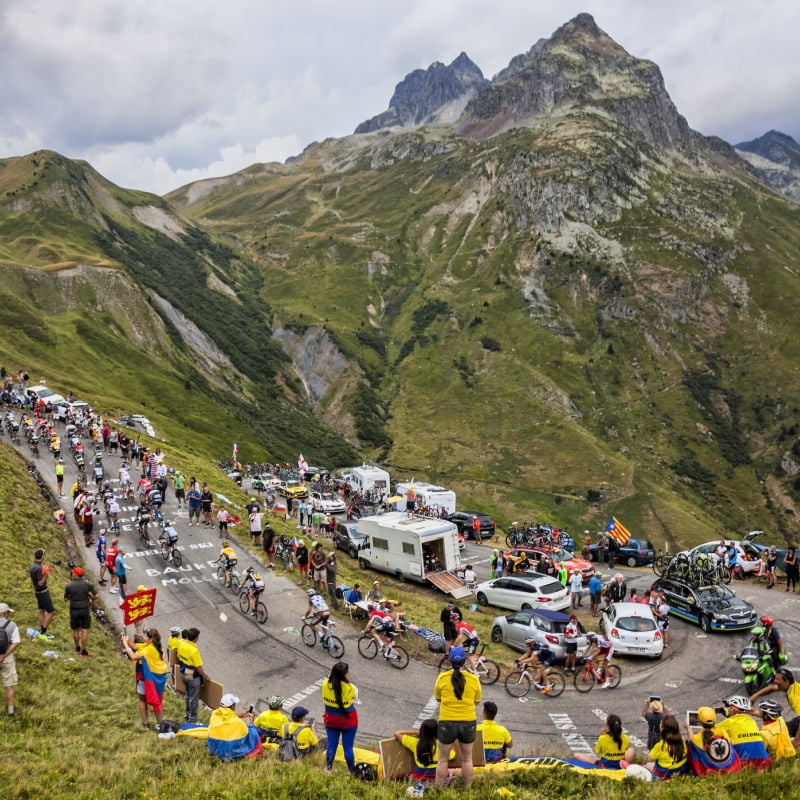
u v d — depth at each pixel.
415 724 18.95
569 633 23.31
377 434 169.00
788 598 33.66
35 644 19.12
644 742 18.22
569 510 136.00
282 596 29.83
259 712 19.36
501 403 179.00
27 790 10.81
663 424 176.50
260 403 159.50
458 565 36.88
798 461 160.25
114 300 143.88
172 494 46.47
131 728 15.09
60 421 61.41
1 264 133.38
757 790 10.92
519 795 11.36
